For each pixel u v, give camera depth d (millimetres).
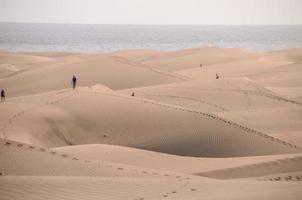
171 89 101000
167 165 44469
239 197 23797
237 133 61625
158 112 66938
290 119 81750
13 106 66312
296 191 25109
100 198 25516
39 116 63188
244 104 95375
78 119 65125
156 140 61531
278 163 43594
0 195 25578
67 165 35281
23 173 33156
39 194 26031
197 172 41344
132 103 69188
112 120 65625
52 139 60688
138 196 25922
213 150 58719
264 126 77562
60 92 74875
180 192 26844
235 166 42594
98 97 70688
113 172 34844
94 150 49281
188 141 60375
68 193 26344
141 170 36500
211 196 24844
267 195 24000
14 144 37781
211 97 97438
